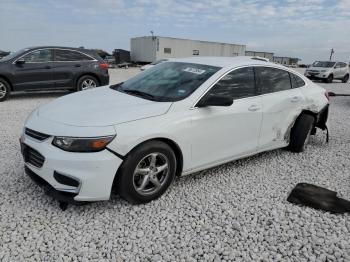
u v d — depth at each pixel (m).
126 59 40.62
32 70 9.38
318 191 3.81
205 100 3.64
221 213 3.29
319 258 2.69
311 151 5.34
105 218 3.10
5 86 9.06
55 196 3.03
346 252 2.77
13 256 2.54
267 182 4.06
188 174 3.77
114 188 3.20
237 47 42.47
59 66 9.81
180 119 3.42
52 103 3.79
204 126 3.63
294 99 4.80
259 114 4.24
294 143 5.07
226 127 3.87
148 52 37.34
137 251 2.68
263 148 4.52
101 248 2.70
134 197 3.24
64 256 2.58
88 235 2.85
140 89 4.05
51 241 2.74
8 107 8.23
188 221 3.12
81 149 2.91
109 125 3.03
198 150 3.66
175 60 4.68
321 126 5.70
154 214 3.21
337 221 3.22
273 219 3.22
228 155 4.03
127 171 3.10
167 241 2.82
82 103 3.59
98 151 2.94
